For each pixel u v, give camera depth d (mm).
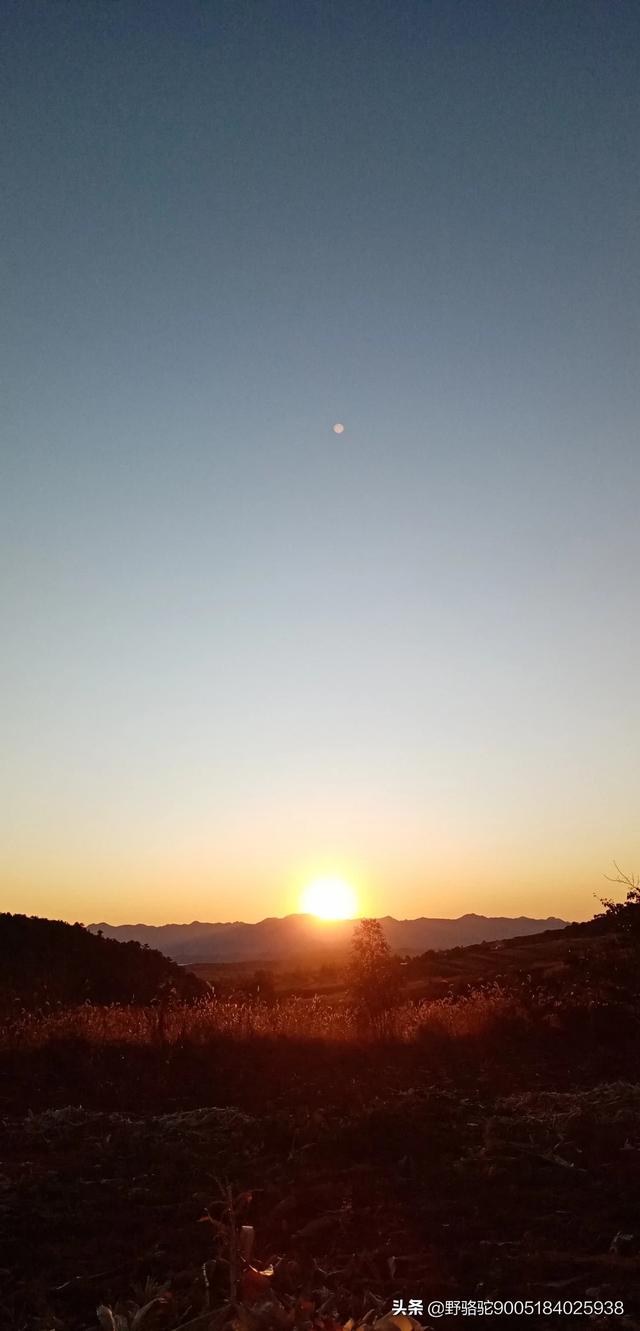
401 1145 11922
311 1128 12727
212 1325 6535
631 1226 8969
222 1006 25703
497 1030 23844
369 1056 21281
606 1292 7379
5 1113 15836
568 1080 18797
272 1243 8719
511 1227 9070
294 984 52406
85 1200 10164
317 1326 6387
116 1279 7914
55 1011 25500
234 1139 12750
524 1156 11406
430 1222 9180
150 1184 10781
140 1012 24594
